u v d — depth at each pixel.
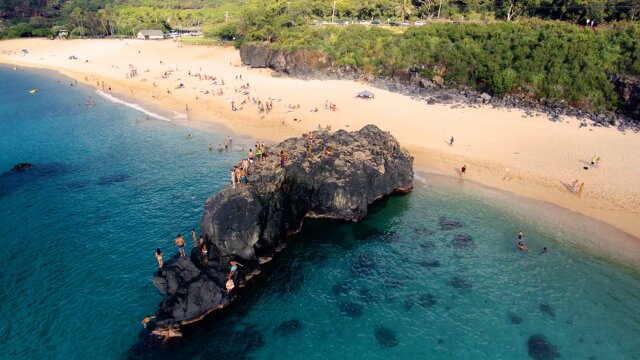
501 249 36.62
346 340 27.61
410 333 28.22
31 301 30.73
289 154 40.94
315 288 32.16
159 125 69.50
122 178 50.59
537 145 54.50
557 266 34.34
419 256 35.94
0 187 48.28
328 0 131.50
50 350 26.66
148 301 30.64
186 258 29.88
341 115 66.31
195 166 53.62
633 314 29.41
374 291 31.97
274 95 78.38
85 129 68.50
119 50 143.88
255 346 26.94
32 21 194.25
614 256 35.12
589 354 26.39
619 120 60.31
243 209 32.25
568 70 68.38
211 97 80.50
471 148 54.69
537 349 26.75
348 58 90.81
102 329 28.20
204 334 27.66
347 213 40.12
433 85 78.44
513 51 74.69
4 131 67.56
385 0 123.44
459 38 82.06
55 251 36.53
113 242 37.72
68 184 49.12
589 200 42.56
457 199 44.56
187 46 141.38
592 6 81.12
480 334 28.05
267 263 34.66
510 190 45.62
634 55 64.50
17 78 110.00
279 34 107.56
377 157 43.84
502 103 69.19
